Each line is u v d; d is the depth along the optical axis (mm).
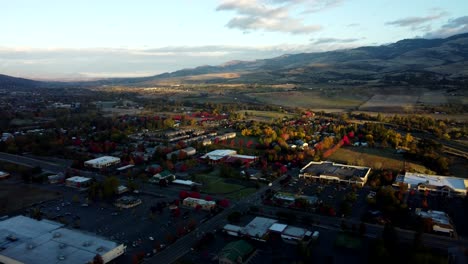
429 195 176500
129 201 165875
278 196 171500
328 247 125625
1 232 129750
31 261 110938
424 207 160250
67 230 132875
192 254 122312
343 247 125000
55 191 186625
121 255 121938
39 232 130625
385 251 112438
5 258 114125
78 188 191625
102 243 122875
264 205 166500
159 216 153875
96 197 177000
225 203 163375
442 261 106812
